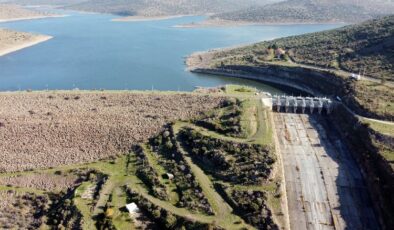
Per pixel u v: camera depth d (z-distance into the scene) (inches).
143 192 3870.6
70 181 4175.7
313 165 4207.7
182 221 3467.0
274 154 4065.0
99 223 3494.1
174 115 5007.4
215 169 4040.4
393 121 4633.4
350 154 4429.1
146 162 4306.1
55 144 4633.4
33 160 4446.4
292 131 4872.0
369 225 3501.5
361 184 3951.8
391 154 3929.6
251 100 5255.9
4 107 5059.1
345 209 3656.5
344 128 4845.0
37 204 3900.1
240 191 3688.5
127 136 4736.7
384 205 3523.6
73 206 3725.4
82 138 4712.1
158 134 4746.6
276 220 3400.6
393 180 3572.8
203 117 4916.3
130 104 5206.7
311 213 3599.9
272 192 3666.3
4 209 3833.7
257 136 4379.9
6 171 4318.4
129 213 3629.4
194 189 3811.5
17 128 4761.3
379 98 5187.0
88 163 4434.1
